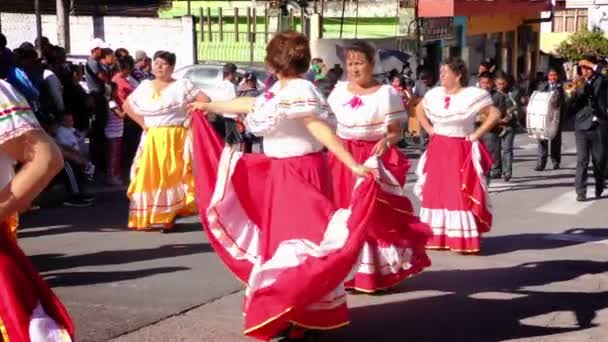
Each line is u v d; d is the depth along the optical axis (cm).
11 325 359
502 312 709
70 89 1305
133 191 997
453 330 661
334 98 748
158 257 875
